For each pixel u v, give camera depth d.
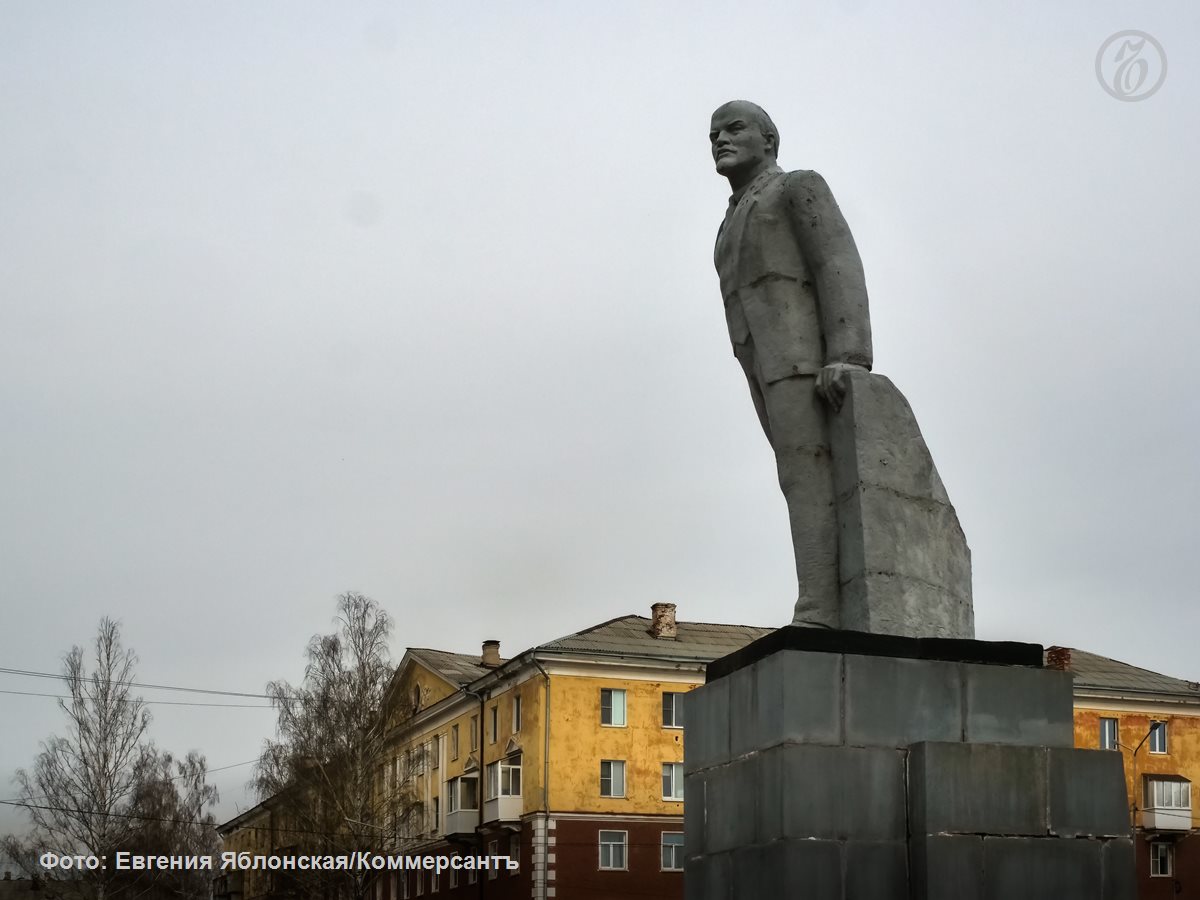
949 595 8.09
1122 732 45.06
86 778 46.56
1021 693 7.38
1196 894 44.34
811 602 8.22
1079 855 7.11
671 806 44.31
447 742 52.75
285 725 47.19
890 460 8.09
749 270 8.65
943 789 7.04
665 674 45.16
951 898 6.92
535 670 44.66
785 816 6.99
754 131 8.84
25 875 53.09
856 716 7.17
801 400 8.42
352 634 47.56
